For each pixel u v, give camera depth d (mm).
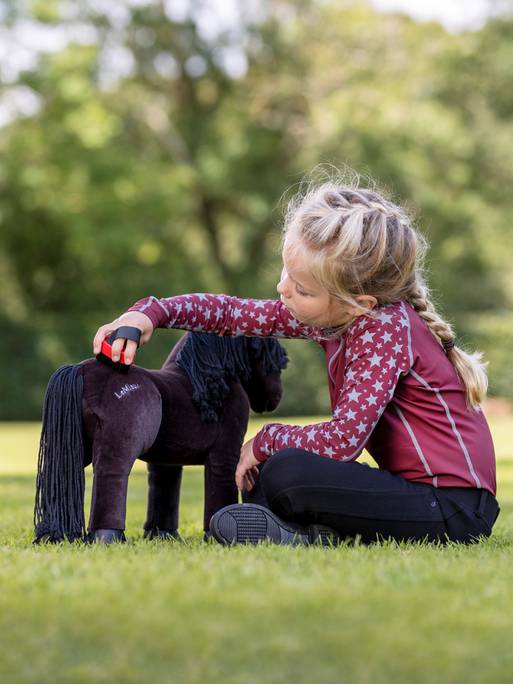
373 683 2100
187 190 29734
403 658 2258
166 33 30250
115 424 4453
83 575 3209
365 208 4238
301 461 4238
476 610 2709
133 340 4418
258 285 30578
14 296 31031
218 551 3869
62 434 4461
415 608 2697
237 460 4969
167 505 5188
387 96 29438
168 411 4762
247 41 30531
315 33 30906
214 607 2688
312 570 3266
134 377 4578
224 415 4949
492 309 34125
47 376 27469
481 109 32250
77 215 27922
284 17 30828
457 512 4273
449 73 31281
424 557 3666
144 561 3508
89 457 4660
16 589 2959
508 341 28656
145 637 2408
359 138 28906
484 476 4371
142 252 29844
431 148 29953
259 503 4656
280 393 5227
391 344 4238
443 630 2490
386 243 4188
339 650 2311
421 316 4438
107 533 4422
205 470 4977
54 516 4441
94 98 28391
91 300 31234
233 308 4723
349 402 4203
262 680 2111
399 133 29328
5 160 27656
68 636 2428
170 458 4883
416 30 31500
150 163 29625
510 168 31734
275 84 30328
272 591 2883
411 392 4316
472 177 31938
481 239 31766
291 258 4227
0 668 2207
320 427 4277
